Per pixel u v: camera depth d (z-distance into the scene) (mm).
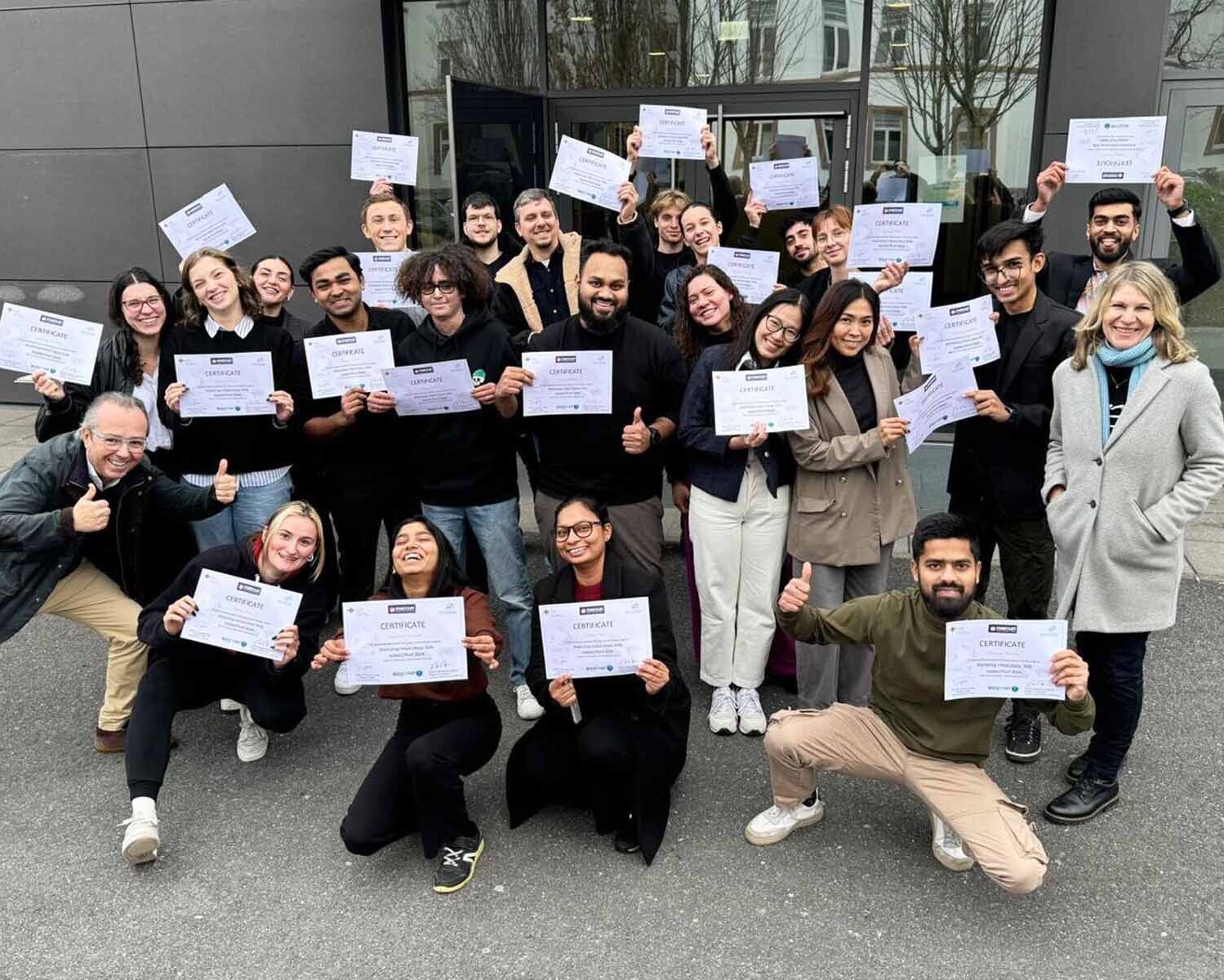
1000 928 2955
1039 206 4422
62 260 8852
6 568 3625
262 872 3283
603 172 4934
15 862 3346
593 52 8086
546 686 3330
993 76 7238
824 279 4781
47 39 8305
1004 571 3936
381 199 5297
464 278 3922
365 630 3209
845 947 2893
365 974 2840
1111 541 3223
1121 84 6641
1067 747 3883
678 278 4965
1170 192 4078
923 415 3619
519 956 2893
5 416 9109
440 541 3385
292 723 3756
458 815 3229
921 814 3518
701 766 3836
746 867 3250
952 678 2896
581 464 4016
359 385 4133
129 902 3150
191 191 8430
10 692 4492
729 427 3645
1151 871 3176
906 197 7668
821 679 3885
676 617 5129
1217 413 3152
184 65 8133
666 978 2795
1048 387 3688
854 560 3730
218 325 4164
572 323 4004
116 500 3789
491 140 7262
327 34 7844
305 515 3568
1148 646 4617
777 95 7797
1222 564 5500
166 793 3734
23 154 8633
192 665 3639
